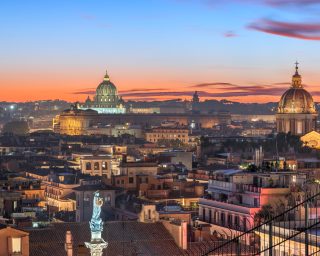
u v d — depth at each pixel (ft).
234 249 448.24
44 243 465.47
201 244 479.41
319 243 369.71
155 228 496.23
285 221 420.36
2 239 434.30
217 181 648.79
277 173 626.23
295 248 382.83
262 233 409.49
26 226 533.96
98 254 315.58
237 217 593.83
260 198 583.17
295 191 578.66
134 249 463.01
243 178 627.46
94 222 318.45
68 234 433.89
